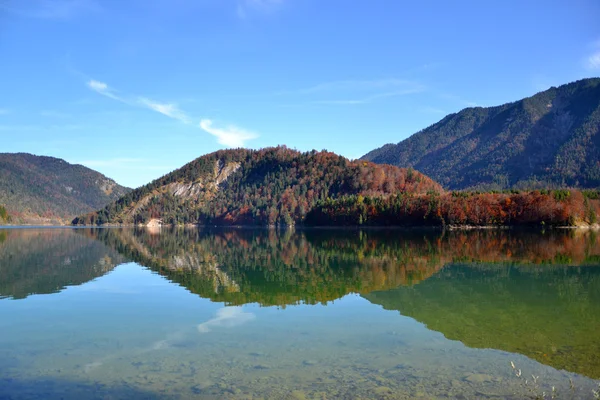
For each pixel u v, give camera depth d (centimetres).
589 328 1875
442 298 2536
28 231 15550
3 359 1508
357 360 1466
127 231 16300
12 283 3102
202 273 3681
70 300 2498
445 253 5334
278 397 1180
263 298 2556
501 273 3544
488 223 13038
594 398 1154
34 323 1988
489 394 1186
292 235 11681
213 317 2086
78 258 4956
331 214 16850
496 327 1891
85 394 1217
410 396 1177
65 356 1536
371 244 7219
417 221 14012
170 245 7544
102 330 1869
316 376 1326
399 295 2636
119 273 3666
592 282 3075
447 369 1375
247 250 6312
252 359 1485
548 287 2883
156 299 2525
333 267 4062
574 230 11219
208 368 1404
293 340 1702
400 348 1595
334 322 1981
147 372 1376
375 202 15338
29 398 1192
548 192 13350
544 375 1320
